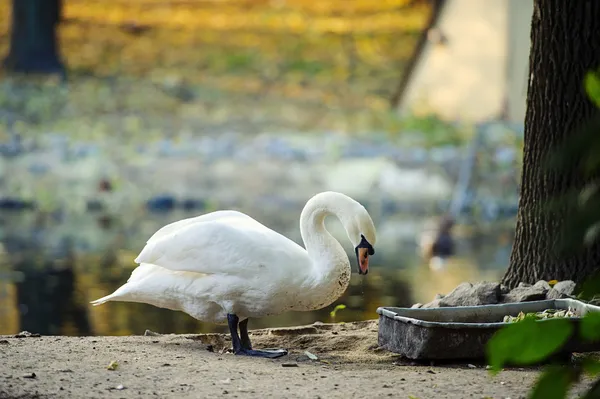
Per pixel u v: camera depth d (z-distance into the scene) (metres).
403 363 6.62
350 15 34.97
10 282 13.26
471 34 26.61
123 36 34.09
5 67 31.62
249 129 27.14
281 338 7.76
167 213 20.38
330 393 5.40
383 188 22.14
